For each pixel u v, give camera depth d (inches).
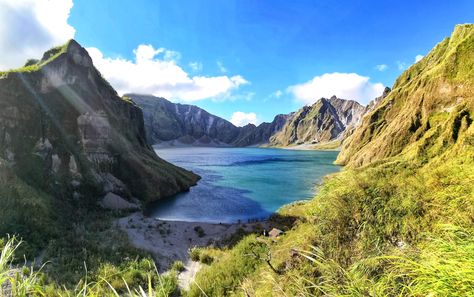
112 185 2005.4
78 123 2074.3
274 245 744.3
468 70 2405.3
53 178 1681.8
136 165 2298.2
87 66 2443.4
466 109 1310.3
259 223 1318.9
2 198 1156.5
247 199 2103.8
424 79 3161.9
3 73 1812.3
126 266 789.9
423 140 1392.7
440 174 468.4
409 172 572.4
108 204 1750.7
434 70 3127.5
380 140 3216.0
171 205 1971.0
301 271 393.7
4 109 1689.2
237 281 610.9
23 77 1878.7
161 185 2278.5
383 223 398.6
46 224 1084.5
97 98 2385.6
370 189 477.1
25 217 1066.1
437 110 2640.3
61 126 1957.4
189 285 689.0
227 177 3198.8
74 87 2210.9
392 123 3366.1
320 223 477.4
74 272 733.3
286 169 3946.9
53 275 687.1
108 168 2153.1
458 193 367.2
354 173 576.7
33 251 848.3
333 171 3641.7
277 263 505.4
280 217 1374.3
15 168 1545.3
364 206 442.6
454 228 191.2
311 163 4918.8
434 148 1216.8
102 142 2201.0
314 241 462.6
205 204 1980.8
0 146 1594.5
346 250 395.2
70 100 2112.5
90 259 829.2
